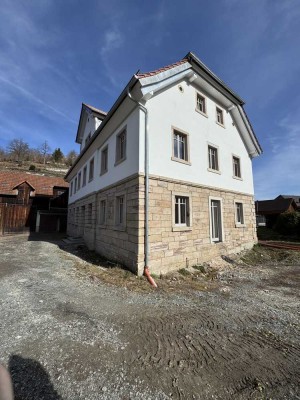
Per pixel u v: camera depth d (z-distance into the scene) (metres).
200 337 3.37
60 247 11.88
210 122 10.48
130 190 7.52
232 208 11.16
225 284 6.62
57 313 3.88
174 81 8.45
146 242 6.78
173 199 7.93
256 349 3.11
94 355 2.75
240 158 12.47
